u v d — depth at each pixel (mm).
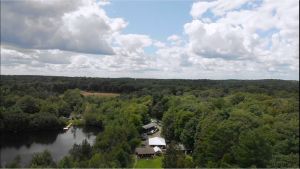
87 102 197625
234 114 101500
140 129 133750
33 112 169125
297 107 113500
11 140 130875
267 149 65375
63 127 160000
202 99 173750
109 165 69312
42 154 74562
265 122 95562
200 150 77062
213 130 77500
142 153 93875
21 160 96062
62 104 187375
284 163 64562
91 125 168125
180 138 112625
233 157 64375
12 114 149000
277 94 151750
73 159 72875
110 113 159625
